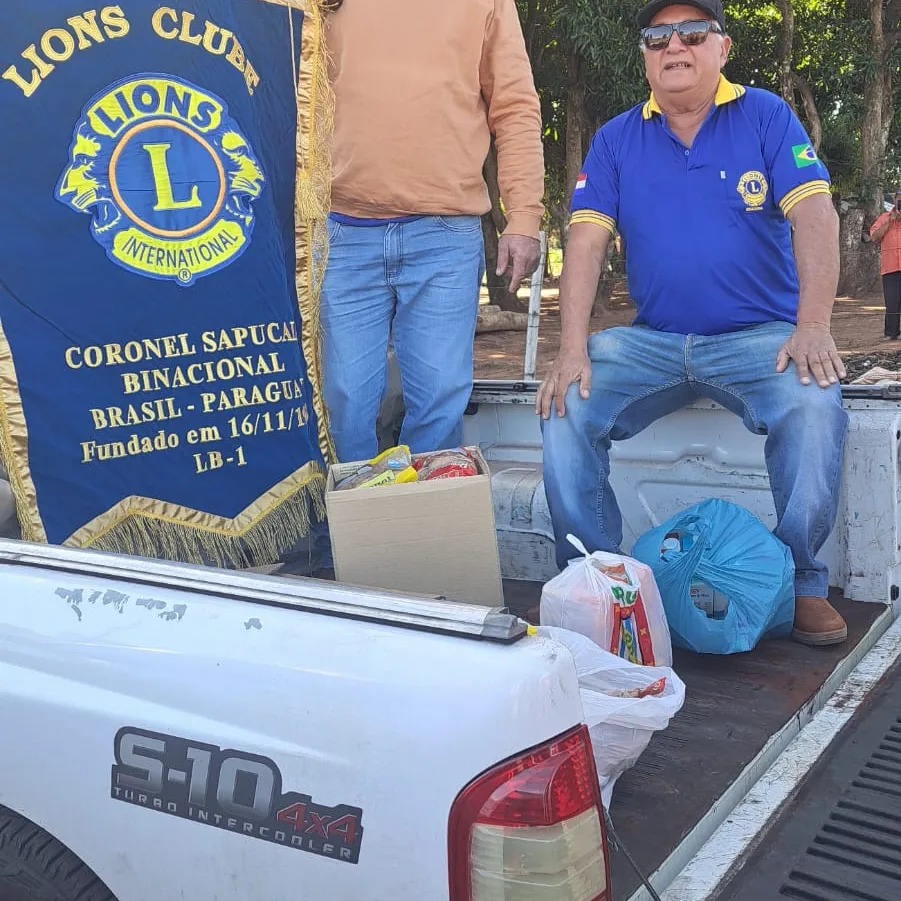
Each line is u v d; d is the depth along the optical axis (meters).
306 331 2.86
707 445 3.00
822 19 18.05
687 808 1.80
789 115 2.94
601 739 1.75
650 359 2.93
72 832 1.49
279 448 2.64
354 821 1.27
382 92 3.12
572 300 3.11
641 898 1.58
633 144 3.10
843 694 2.38
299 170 2.80
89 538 2.35
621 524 3.09
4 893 1.58
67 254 2.33
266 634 1.38
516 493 3.17
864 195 18.06
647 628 2.25
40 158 2.29
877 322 14.36
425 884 1.24
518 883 1.21
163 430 2.46
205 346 2.52
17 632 1.56
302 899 1.31
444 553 2.37
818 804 1.88
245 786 1.34
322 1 2.88
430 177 3.17
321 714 1.30
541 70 16.39
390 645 1.31
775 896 1.61
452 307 3.30
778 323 2.92
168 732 1.40
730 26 17.00
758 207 2.92
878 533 2.73
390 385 3.61
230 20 2.57
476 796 1.20
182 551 2.49
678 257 2.97
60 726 1.48
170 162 2.46
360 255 3.29
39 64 2.28
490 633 1.28
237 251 2.57
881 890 1.61
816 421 2.65
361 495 2.34
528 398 3.39
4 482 2.40
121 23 2.38
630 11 13.64
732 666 2.46
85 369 2.36
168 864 1.41
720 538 2.53
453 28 3.12
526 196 3.33
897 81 19.41
